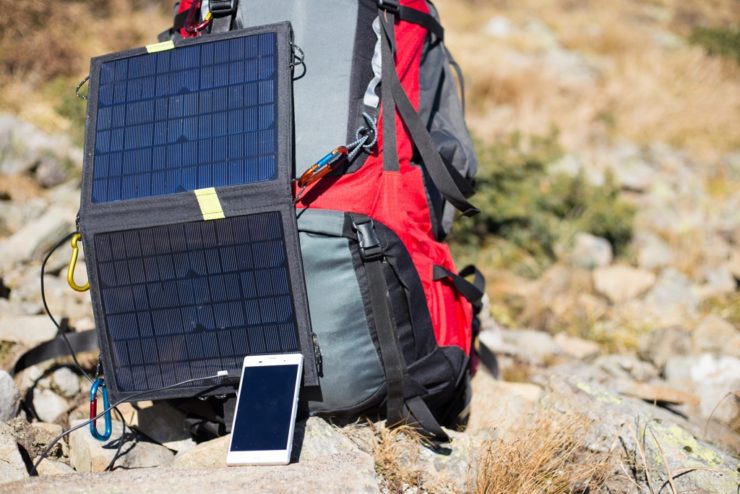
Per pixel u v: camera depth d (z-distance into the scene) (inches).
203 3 76.5
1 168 106.9
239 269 69.8
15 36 139.9
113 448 72.7
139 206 70.3
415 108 76.0
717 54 227.9
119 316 71.2
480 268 109.0
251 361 69.9
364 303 70.9
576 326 102.0
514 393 83.2
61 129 120.7
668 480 71.0
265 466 66.8
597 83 196.1
